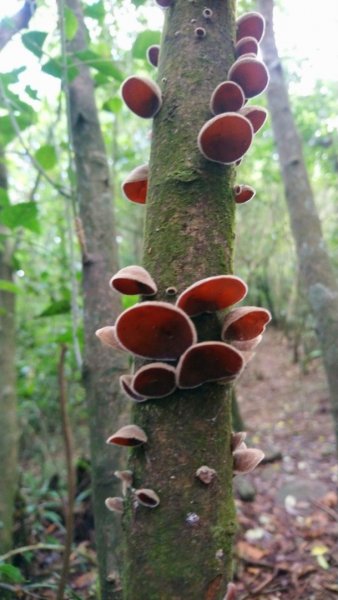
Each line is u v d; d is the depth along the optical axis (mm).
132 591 1278
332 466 6117
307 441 7258
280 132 3910
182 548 1249
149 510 1291
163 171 1446
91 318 2551
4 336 3674
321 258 3525
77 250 6016
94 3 3133
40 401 5934
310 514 4797
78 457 5293
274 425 8289
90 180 2785
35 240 6102
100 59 2684
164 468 1292
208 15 1520
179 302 1275
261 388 10891
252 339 1441
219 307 1348
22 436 6027
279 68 3980
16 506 3584
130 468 1371
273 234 10203
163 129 1479
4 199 3059
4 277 3715
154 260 1403
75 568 3607
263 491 5488
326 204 10898
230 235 1453
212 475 1285
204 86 1479
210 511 1279
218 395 1349
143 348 1317
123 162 6520
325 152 8188
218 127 1355
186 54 1496
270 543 4184
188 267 1368
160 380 1279
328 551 3939
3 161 3549
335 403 3209
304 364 11031
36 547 2648
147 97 1493
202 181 1415
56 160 3240
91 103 2916
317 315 3404
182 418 1309
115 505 1525
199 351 1219
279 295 12344
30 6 2361
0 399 3537
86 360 2516
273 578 3594
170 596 1232
